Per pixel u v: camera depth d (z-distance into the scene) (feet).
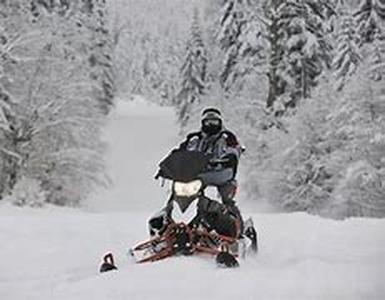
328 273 29.32
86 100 138.41
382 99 126.21
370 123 126.21
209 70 234.99
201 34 283.79
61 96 131.75
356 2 197.26
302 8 151.53
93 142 143.43
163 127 345.72
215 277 28.45
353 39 179.83
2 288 27.84
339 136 136.15
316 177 141.08
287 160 143.13
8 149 128.16
